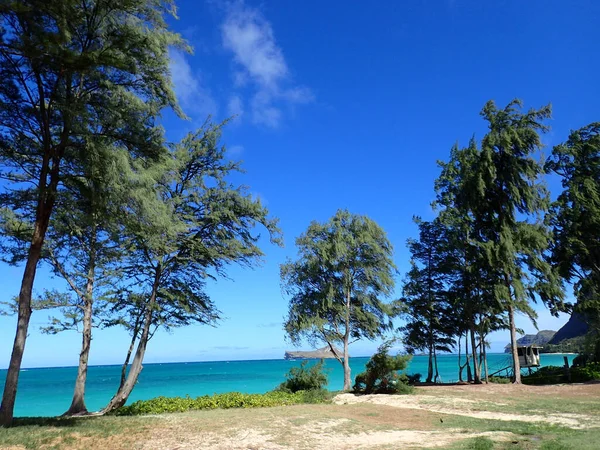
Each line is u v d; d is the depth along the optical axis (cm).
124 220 1342
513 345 2945
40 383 6234
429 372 3494
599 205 3375
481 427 1273
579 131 3641
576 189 3428
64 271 1950
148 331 2064
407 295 3494
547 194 2973
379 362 2438
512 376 3384
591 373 3017
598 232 3391
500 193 3078
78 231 1825
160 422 1239
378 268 2961
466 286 3275
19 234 1648
